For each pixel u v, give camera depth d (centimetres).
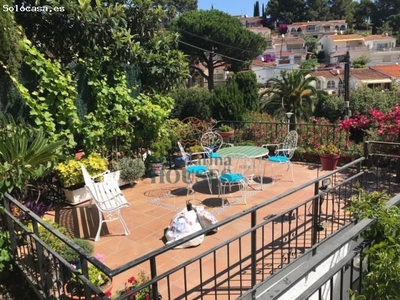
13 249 299
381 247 195
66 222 412
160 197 495
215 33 1916
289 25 5359
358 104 1451
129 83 589
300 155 681
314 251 321
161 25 640
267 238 359
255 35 2103
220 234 370
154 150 616
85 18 484
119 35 524
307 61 3894
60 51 566
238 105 918
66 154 480
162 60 606
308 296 139
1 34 372
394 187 481
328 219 388
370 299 195
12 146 326
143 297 236
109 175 464
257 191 508
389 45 4375
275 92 1681
